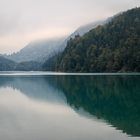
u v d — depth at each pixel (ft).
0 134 83.71
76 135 82.02
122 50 582.76
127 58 554.46
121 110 124.16
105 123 96.99
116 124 94.94
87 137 79.82
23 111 126.31
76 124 96.27
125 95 177.58
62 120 103.71
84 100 162.30
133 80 294.25
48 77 437.17
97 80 314.35
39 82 320.91
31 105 145.69
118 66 564.30
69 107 135.85
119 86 234.17
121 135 80.89
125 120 101.45
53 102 155.94
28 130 88.43
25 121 102.94
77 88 235.61
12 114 118.52
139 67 525.34
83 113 118.01
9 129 89.92
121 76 391.24
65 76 451.12
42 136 81.30
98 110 125.18
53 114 116.98
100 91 205.77
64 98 173.27
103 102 151.84
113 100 158.30
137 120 101.14
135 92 191.01
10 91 223.71
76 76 437.17
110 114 114.52
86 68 645.92
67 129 89.30
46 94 198.08
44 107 137.90
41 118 108.37
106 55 613.11
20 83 310.45
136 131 85.25
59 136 81.15
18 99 172.14
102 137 79.46
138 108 129.18
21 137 80.48
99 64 611.06
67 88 239.30
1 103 154.40
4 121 103.30
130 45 597.52
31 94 199.72
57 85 271.69
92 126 92.73
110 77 369.50
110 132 84.48
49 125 95.50
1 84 298.56
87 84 268.21
